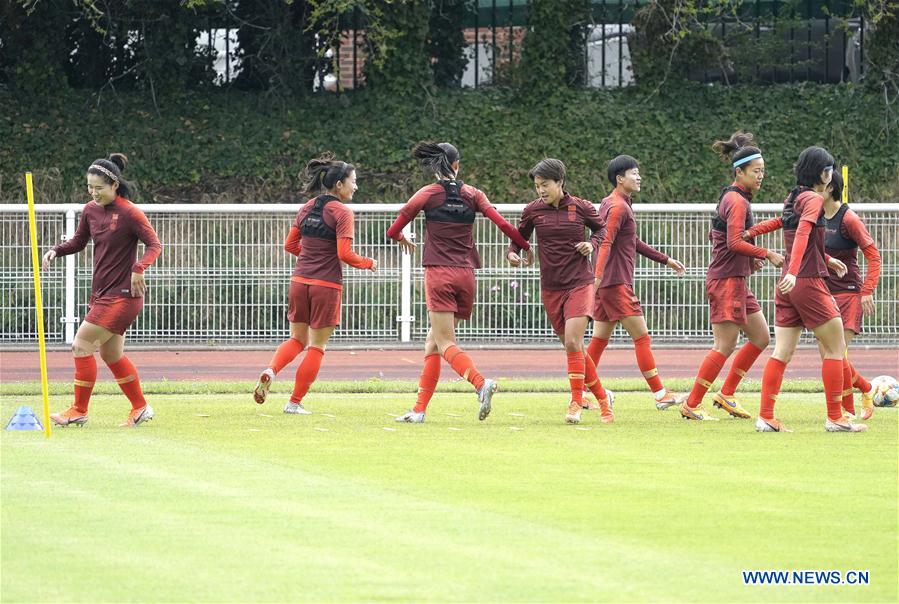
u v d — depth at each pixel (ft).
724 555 78.69
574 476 107.45
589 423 147.84
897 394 165.99
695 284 271.08
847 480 105.81
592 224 148.05
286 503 94.58
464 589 70.54
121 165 143.64
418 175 369.30
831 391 139.03
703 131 380.17
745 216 145.28
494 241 271.69
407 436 134.51
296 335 157.69
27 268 270.87
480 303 271.69
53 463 114.01
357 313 273.54
